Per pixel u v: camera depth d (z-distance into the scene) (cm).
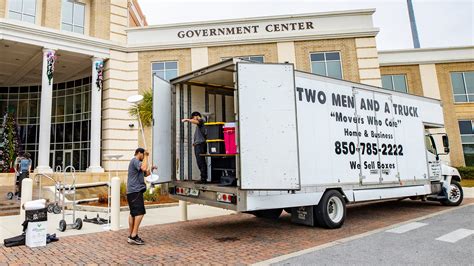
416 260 496
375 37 1858
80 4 1962
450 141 2325
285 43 1878
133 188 622
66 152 2277
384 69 2447
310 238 663
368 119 866
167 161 777
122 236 690
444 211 988
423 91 2386
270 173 590
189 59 1884
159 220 885
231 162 751
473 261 491
